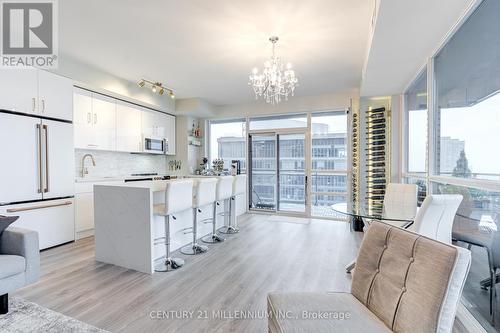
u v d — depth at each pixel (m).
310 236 4.11
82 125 4.03
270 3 2.33
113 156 4.97
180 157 6.21
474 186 1.92
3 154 3.04
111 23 2.66
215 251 3.42
